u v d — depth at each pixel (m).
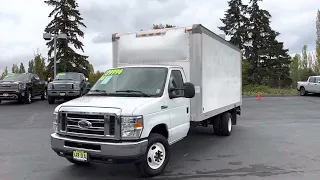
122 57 7.62
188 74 6.93
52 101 18.84
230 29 35.59
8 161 6.57
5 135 9.46
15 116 13.62
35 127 10.91
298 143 8.41
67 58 33.62
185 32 6.94
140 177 5.50
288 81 36.25
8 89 18.12
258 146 8.04
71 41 34.56
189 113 6.75
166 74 6.02
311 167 6.12
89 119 5.02
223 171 5.84
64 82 18.33
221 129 9.34
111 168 6.06
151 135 5.43
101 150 4.84
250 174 5.66
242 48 35.38
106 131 4.89
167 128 5.75
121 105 5.03
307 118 13.69
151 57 7.26
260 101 23.08
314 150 7.59
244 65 35.50
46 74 34.53
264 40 34.75
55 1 34.38
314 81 27.66
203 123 9.12
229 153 7.27
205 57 7.29
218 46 8.44
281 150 7.59
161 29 7.24
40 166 6.21
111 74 6.45
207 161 6.56
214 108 8.12
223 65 8.99
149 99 5.43
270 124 11.95
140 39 7.42
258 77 34.81
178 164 6.32
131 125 4.86
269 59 35.09
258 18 34.47
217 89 8.39
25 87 18.70
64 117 5.26
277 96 28.88
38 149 7.66
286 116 14.36
